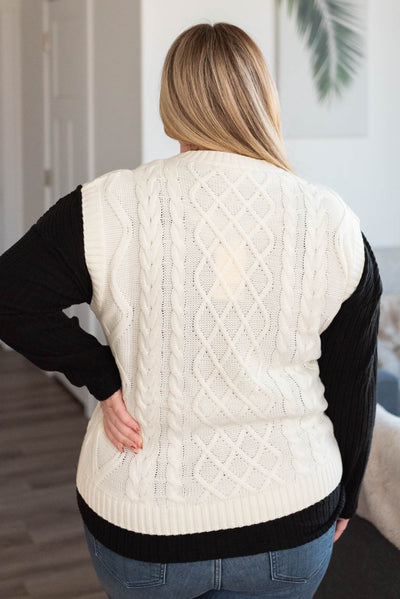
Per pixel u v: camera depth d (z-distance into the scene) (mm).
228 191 1130
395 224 4359
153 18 3557
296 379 1190
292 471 1172
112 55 3908
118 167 3910
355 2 4008
